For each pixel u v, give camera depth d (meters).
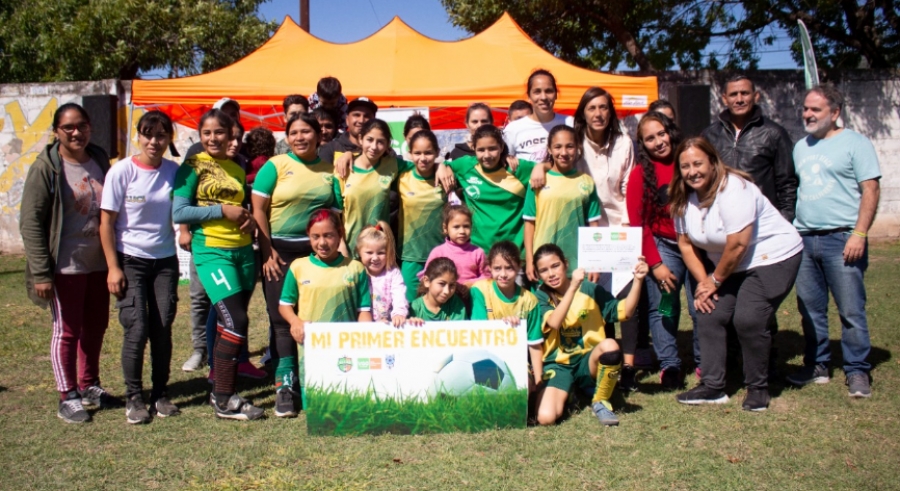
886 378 4.87
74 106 4.14
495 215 4.82
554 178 4.66
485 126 4.66
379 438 3.90
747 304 4.30
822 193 4.65
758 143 4.73
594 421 4.14
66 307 4.26
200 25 15.70
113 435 3.99
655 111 4.83
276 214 4.39
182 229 4.37
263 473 3.48
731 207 4.21
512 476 3.41
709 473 3.44
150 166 4.23
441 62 8.85
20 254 12.09
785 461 3.57
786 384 4.89
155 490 3.31
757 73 11.96
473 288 4.33
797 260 4.30
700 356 4.56
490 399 4.00
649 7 13.66
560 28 14.33
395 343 3.96
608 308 4.38
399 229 4.83
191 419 4.27
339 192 4.60
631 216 4.71
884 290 7.91
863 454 3.64
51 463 3.60
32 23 15.32
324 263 4.23
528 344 4.25
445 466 3.52
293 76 8.50
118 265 4.16
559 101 8.46
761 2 13.61
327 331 3.94
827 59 14.52
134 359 4.19
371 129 4.50
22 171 11.96
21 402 4.57
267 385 5.05
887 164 12.02
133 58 15.82
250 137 5.35
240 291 4.26
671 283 4.66
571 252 4.66
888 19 13.19
